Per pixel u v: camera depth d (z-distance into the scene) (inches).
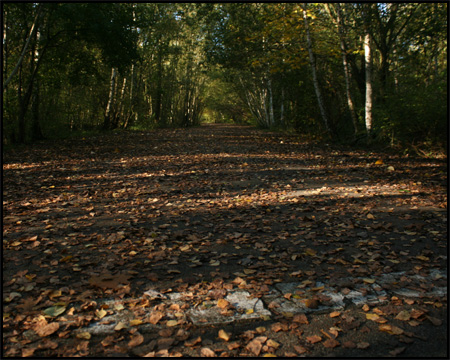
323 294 129.4
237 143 756.0
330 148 642.8
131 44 816.3
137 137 898.1
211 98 2391.7
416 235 191.0
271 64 822.5
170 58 1611.7
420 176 357.4
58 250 171.8
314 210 242.8
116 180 353.4
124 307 120.7
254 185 329.7
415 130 532.1
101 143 727.7
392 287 134.3
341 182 339.0
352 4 641.0
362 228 204.1
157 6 1223.5
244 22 807.1
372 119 631.2
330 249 174.2
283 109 1246.9
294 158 516.1
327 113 756.6
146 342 102.4
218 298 127.1
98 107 1152.2
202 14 869.2
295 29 711.1
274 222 218.5
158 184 334.0
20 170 407.2
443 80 521.7
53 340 103.0
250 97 1695.4
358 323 111.5
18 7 663.1
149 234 195.5
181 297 127.8
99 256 165.3
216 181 349.1
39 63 732.0
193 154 561.6
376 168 415.5
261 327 109.4
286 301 125.3
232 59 871.1
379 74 693.9
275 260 161.6
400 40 687.1
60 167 431.2
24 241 182.7
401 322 111.9
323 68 839.7
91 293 129.0
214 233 200.4
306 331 108.1
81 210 245.1
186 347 100.5
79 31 754.2
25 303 121.3
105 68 1094.4
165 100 1664.6
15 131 706.2
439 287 133.6
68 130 906.1
